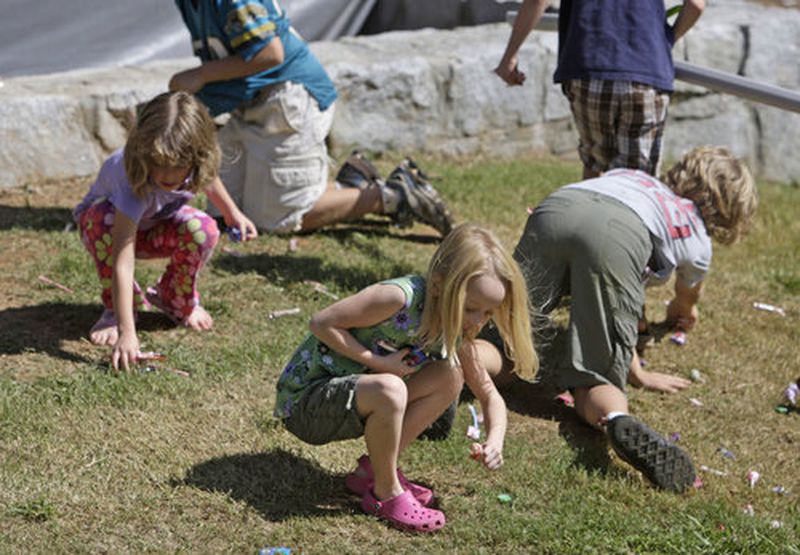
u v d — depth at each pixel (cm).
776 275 746
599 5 613
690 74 614
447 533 412
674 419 527
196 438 459
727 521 433
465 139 923
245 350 538
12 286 593
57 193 748
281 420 477
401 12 1004
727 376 580
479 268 388
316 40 945
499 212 796
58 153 761
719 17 1039
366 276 650
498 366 521
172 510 409
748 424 529
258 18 641
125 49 860
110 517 401
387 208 723
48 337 536
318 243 702
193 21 655
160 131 481
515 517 423
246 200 704
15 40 813
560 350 576
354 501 429
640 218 520
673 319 629
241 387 505
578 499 441
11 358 511
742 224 553
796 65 1027
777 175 1044
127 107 781
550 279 516
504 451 477
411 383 418
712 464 488
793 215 907
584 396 504
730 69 1010
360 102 866
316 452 460
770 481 478
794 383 574
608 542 411
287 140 685
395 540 405
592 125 626
